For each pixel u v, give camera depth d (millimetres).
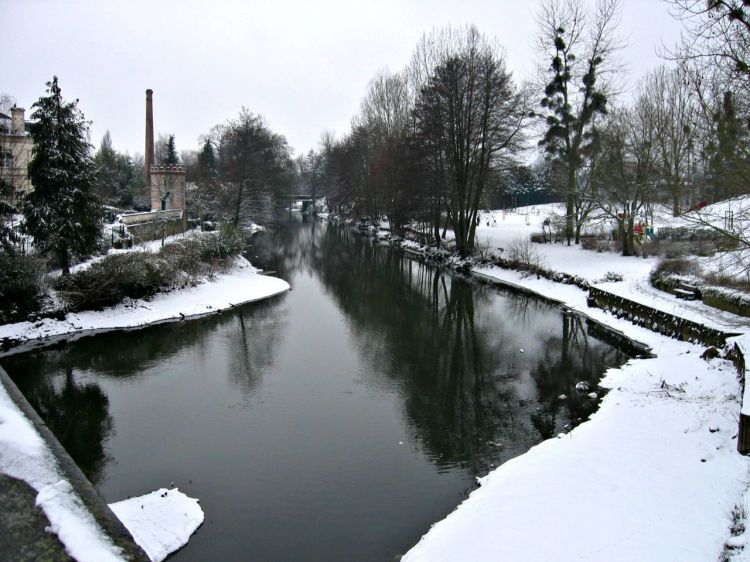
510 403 13633
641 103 33688
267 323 22203
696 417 10750
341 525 8883
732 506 7430
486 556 7395
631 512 7852
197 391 14930
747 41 10633
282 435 12164
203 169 62469
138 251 25609
